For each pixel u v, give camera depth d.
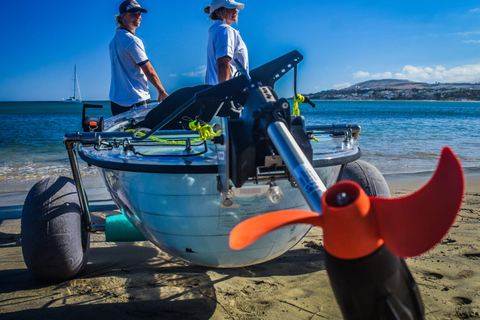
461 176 0.88
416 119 30.67
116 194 2.46
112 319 2.35
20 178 8.05
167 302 2.54
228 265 2.41
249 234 0.98
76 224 2.79
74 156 2.71
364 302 1.03
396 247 0.98
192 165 1.96
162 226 2.23
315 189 1.19
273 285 2.77
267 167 1.78
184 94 2.81
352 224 0.95
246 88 1.87
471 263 3.08
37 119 35.31
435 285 2.71
